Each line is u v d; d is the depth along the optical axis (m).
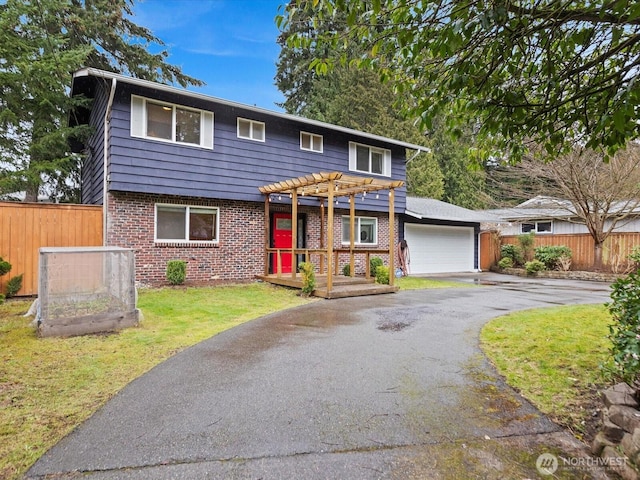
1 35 10.43
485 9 2.62
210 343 4.91
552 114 3.24
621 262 13.87
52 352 4.45
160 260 9.73
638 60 2.59
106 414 2.98
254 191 11.05
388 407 3.10
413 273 16.03
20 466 2.31
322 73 3.58
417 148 14.41
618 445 2.34
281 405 3.14
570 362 3.93
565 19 2.61
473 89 3.16
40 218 8.62
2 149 12.28
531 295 9.38
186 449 2.50
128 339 5.04
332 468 2.30
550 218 17.98
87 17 16.64
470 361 4.21
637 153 12.75
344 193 11.07
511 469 2.28
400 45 3.05
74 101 11.51
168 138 9.69
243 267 11.05
